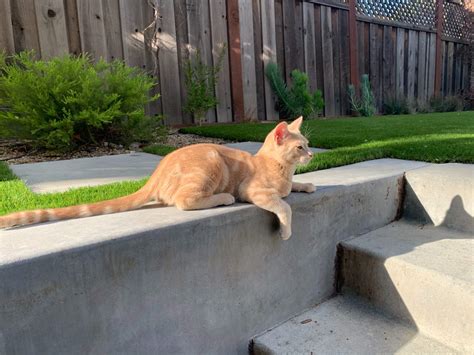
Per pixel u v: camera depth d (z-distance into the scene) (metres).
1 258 0.97
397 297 1.73
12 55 3.59
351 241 1.95
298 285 1.77
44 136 3.34
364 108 7.59
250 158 1.64
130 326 1.20
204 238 1.35
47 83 3.32
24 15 3.92
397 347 1.54
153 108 4.97
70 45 4.25
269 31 6.12
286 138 1.61
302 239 1.73
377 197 2.11
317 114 6.88
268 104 6.30
